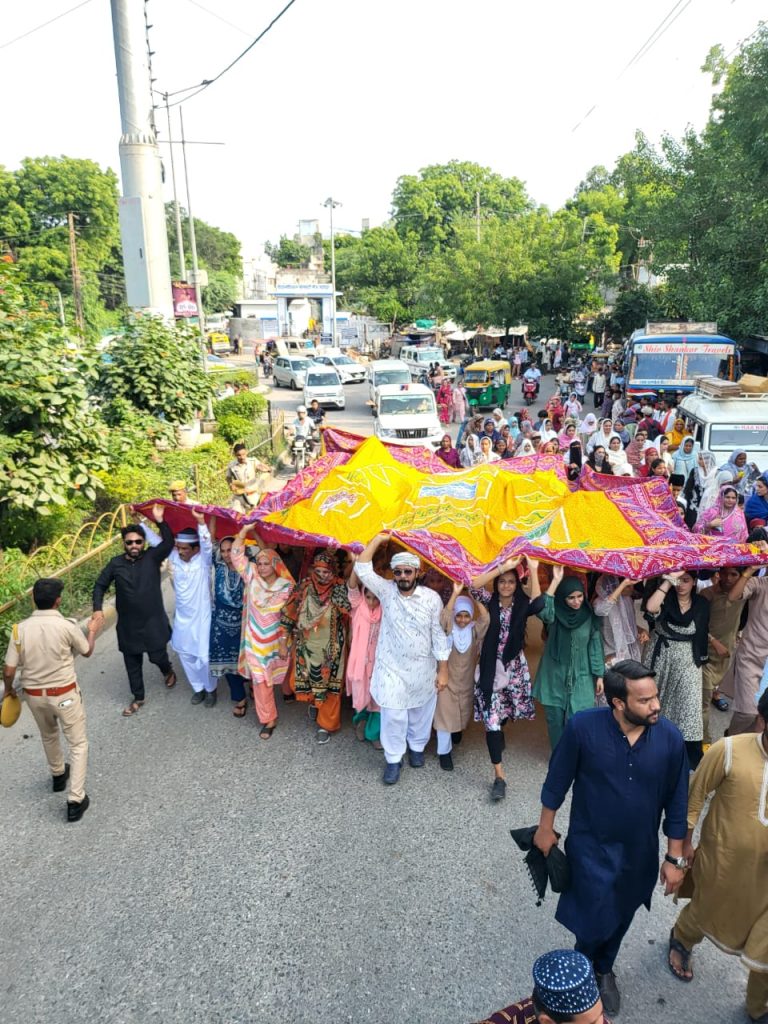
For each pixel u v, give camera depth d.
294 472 18.59
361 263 66.25
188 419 14.51
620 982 3.85
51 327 9.85
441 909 4.35
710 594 5.80
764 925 3.33
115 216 53.78
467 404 26.36
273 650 6.04
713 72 22.75
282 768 5.80
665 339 21.81
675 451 13.93
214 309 75.38
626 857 3.36
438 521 6.32
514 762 5.86
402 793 5.46
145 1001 3.79
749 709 5.53
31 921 4.31
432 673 5.44
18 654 5.02
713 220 22.88
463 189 72.56
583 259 36.84
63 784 5.57
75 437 9.49
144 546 6.50
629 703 3.15
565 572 5.65
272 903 4.41
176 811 5.28
